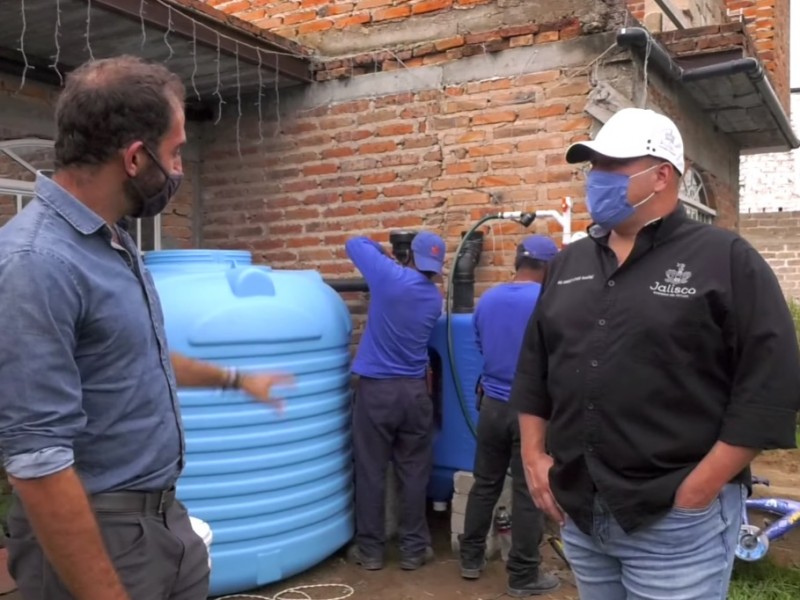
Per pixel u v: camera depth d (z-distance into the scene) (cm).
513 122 455
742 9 749
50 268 150
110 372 164
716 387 192
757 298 186
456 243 474
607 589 215
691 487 188
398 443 411
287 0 535
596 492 203
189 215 564
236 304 355
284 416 368
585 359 203
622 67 423
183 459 187
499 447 379
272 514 370
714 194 644
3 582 339
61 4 366
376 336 401
